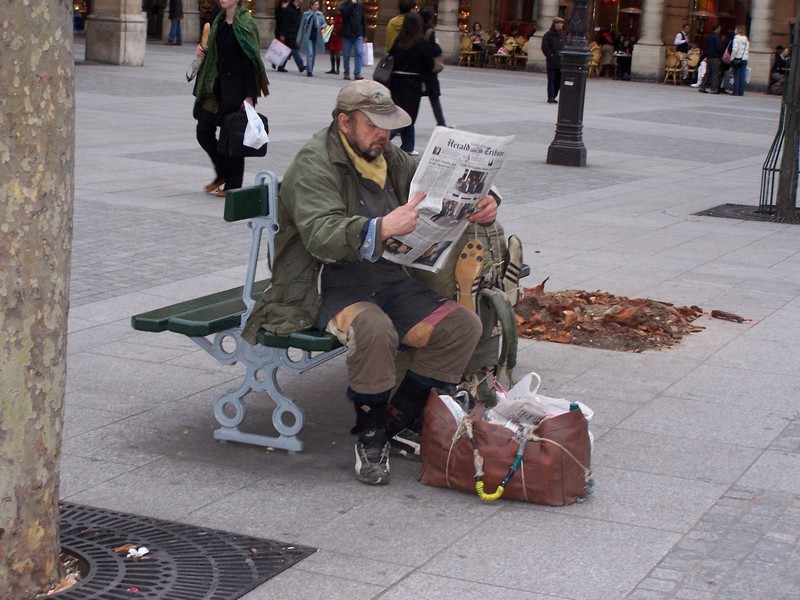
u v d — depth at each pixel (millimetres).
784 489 5145
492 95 29125
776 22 40281
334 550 4445
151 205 11656
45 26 3623
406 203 5281
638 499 4996
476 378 5797
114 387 6328
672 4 43625
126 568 4227
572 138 16641
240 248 9891
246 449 5500
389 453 5453
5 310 3699
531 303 7961
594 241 10891
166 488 5008
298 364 5359
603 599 4078
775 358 7215
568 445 4902
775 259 10375
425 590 4129
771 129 24406
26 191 3674
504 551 4457
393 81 16672
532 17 46500
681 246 10820
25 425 3832
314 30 32500
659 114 26547
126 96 22422
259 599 4043
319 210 4992
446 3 44094
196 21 44062
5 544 3857
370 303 5129
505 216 12086
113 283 8484
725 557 4434
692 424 5980
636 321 7711
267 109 21672
